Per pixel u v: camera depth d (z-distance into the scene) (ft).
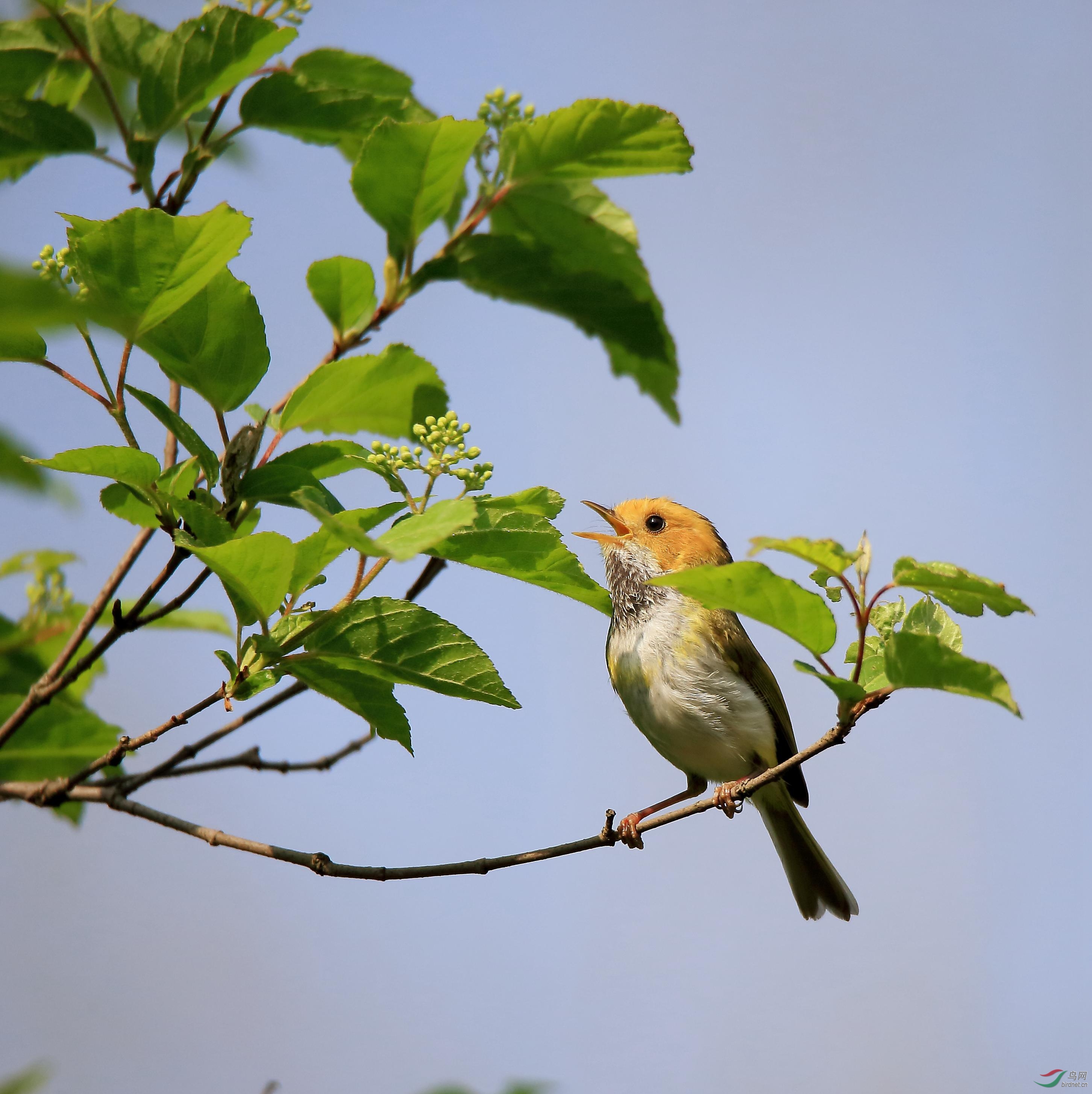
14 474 15.38
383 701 23.24
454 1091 21.25
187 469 21.48
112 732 27.81
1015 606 20.17
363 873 23.70
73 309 10.57
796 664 20.93
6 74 24.22
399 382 24.97
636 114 24.81
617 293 27.45
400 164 24.53
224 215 19.99
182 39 23.91
